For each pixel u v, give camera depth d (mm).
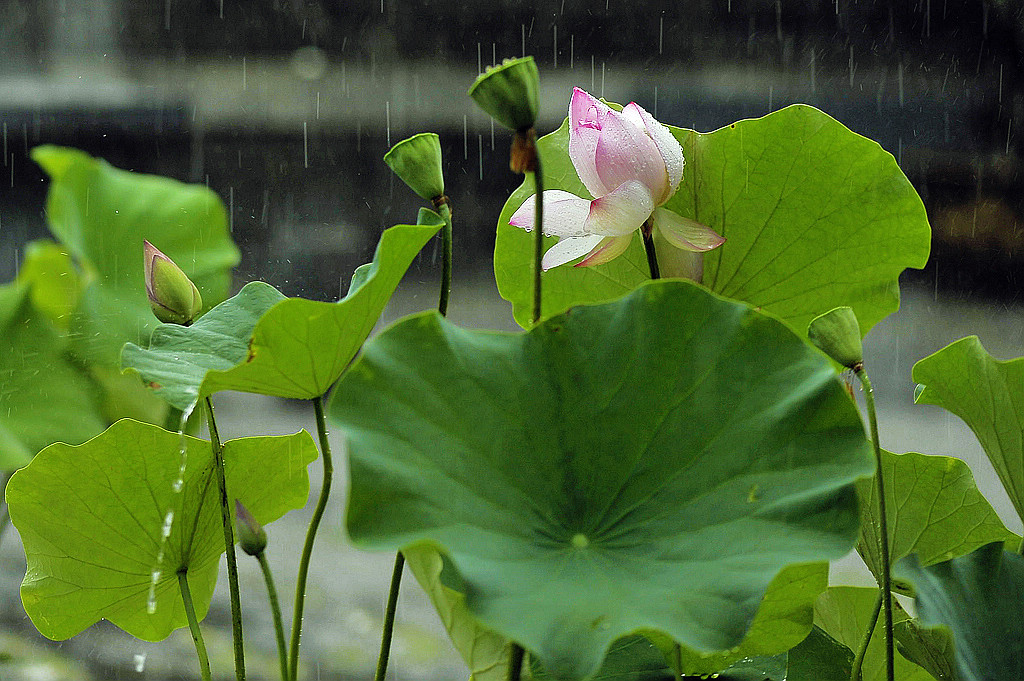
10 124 25078
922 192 25172
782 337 4703
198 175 25797
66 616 4938
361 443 4625
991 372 4828
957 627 4770
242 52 26562
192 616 4918
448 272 4812
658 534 4664
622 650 4855
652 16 25766
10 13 26047
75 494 4867
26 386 6785
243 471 4918
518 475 4676
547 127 25703
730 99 25594
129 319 7461
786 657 4887
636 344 4715
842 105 25531
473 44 26484
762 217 4965
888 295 4977
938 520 4922
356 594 14555
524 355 4711
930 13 25141
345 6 26562
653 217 4887
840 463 4656
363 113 25734
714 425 4695
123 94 26281
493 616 4570
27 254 8883
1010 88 25109
